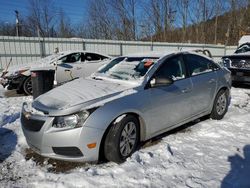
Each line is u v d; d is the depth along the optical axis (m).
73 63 9.72
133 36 34.66
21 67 9.23
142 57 4.70
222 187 3.08
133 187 3.09
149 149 4.07
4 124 5.34
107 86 4.01
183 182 3.19
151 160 3.71
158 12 34.72
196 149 4.08
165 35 35.34
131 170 3.43
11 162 3.73
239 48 11.84
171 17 35.31
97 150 3.42
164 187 3.09
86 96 3.65
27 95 8.95
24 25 34.47
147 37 35.06
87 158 3.39
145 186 3.11
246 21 37.88
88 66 10.02
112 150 3.52
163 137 4.56
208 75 5.20
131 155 3.79
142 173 3.37
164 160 3.71
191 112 4.81
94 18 35.44
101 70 4.93
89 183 3.15
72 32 36.03
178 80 4.54
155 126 4.12
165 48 21.28
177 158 3.78
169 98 4.28
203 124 5.22
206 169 3.48
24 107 3.90
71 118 3.33
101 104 3.48
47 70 7.01
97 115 3.39
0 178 3.33
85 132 3.31
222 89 5.58
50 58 9.81
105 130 3.45
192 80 4.78
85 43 17.44
